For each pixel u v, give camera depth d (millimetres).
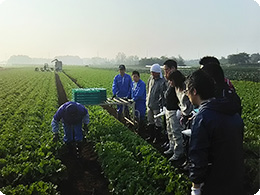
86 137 10023
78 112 8219
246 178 7453
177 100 7898
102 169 7680
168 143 9781
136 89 11570
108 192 6992
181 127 8000
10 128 11273
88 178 7668
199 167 3633
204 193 3801
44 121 12727
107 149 8414
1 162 7777
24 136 10023
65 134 8555
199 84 3875
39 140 9820
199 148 3648
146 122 13406
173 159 8180
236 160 3646
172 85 7238
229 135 3592
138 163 7637
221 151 3609
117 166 7164
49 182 6785
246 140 10391
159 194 6301
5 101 19484
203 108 3736
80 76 49219
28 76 53906
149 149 8383
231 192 3662
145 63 131500
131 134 10281
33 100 19375
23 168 7293
